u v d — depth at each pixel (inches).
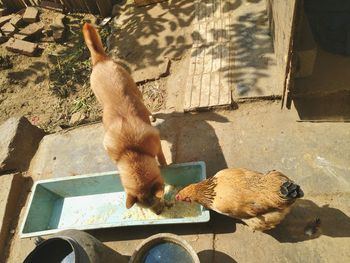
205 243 40.2
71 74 66.9
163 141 50.7
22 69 70.2
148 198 37.6
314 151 44.6
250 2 61.4
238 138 48.1
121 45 65.6
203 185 38.8
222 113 51.1
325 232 38.4
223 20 60.7
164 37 63.7
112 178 45.6
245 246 39.2
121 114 41.0
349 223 38.5
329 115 46.2
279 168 44.1
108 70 43.9
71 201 47.4
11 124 56.1
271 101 50.1
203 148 48.4
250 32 57.2
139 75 59.7
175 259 35.9
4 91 67.7
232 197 36.3
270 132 47.6
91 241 35.4
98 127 55.4
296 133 46.7
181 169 43.9
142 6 70.7
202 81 54.1
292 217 40.0
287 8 38.4
